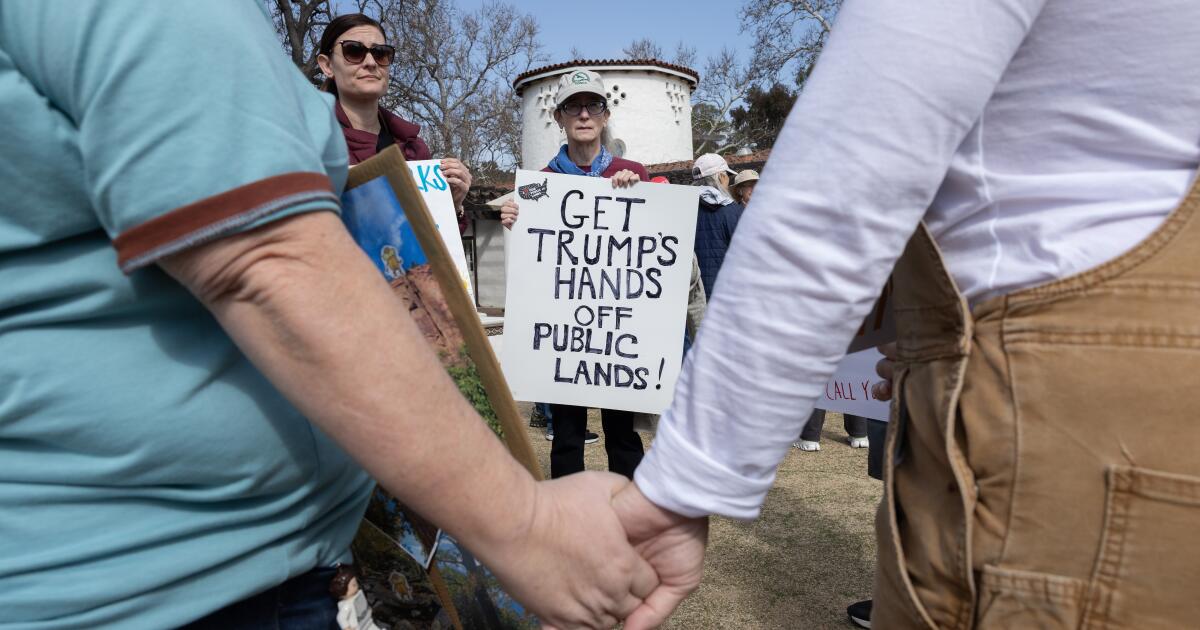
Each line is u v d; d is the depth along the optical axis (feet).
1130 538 2.08
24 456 2.38
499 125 87.71
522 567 2.48
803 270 2.29
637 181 10.33
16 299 2.26
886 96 2.15
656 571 2.81
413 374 2.23
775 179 2.35
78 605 2.40
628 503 2.70
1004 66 2.18
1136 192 2.23
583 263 10.24
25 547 2.39
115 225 2.10
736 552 10.20
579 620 2.67
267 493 2.77
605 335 10.27
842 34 2.27
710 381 2.50
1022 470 2.23
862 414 4.91
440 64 80.74
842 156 2.20
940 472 2.49
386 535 3.93
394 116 11.10
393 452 2.20
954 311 2.40
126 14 2.02
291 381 2.20
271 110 2.18
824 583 9.25
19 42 2.05
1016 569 2.24
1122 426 2.10
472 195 46.14
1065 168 2.31
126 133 2.02
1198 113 2.19
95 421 2.35
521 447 3.49
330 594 3.38
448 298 3.50
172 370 2.46
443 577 3.94
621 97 51.96
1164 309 2.10
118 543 2.46
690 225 10.12
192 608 2.63
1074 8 2.19
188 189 2.04
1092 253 2.22
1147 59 2.17
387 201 3.48
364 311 2.20
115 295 2.35
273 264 2.11
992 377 2.31
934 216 2.53
